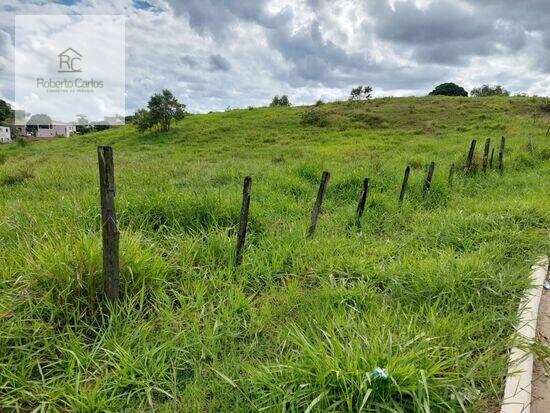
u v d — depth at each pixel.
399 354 2.51
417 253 4.41
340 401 2.24
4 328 2.77
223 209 5.29
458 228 5.12
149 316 3.24
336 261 4.25
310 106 41.53
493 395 2.49
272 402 2.35
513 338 2.87
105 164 2.80
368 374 2.24
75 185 7.93
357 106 37.12
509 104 32.59
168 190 6.29
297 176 8.91
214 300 3.52
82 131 60.56
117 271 3.05
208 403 2.42
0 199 6.76
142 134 32.53
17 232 4.34
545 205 5.95
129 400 2.46
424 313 3.30
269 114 37.00
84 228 4.52
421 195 7.11
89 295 3.14
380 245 4.80
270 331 3.11
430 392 2.33
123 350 2.69
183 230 4.77
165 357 2.77
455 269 3.78
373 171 8.88
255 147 22.88
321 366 2.38
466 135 21.39
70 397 2.34
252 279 3.95
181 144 26.17
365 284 3.69
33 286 3.14
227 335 3.04
